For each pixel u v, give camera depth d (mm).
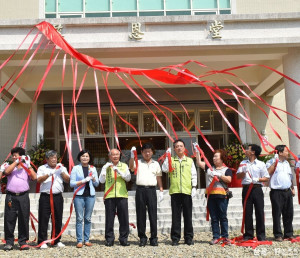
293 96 8914
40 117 12727
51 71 11219
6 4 11109
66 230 6848
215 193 5496
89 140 12883
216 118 12883
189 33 8820
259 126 12508
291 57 9008
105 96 12617
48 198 5566
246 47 8859
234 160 11164
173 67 6133
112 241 5516
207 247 5273
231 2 10906
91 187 5609
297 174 6090
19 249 5375
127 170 5648
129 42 8703
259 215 5512
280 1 11367
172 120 12906
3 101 12516
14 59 9117
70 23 8719
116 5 10758
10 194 5422
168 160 5492
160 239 6176
